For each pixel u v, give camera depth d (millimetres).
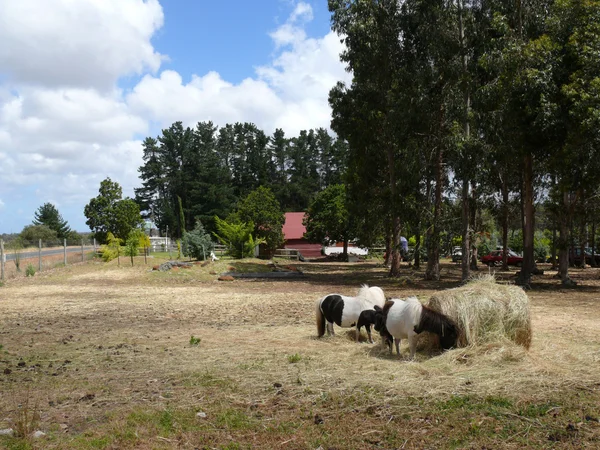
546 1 23016
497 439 4590
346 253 53562
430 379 6328
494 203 33812
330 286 23516
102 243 45250
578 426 4809
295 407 5547
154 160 90688
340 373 6770
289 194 91938
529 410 5246
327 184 102438
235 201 83250
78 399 5910
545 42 20469
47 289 21344
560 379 6234
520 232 51594
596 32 19406
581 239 39531
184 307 15430
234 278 28406
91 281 25250
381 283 25109
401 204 26469
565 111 19891
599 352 7836
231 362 7621
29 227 57812
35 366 7590
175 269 29172
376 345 8828
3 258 25219
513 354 7066
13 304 16203
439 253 27078
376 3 26312
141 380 6707
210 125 95375
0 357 8250
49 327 11562
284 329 10945
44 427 5055
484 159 21906
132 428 4980
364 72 27656
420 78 23516
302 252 65188
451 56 23047
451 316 7629
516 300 7832
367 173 32062
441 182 26625
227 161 96375
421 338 8320
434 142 25156
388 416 5219
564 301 16578
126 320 12734
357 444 4582
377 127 28984
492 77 23047
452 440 4594
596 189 24938
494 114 21641
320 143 104562
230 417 5258
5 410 5543
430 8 23250
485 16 23062
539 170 26203
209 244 38625
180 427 5020
